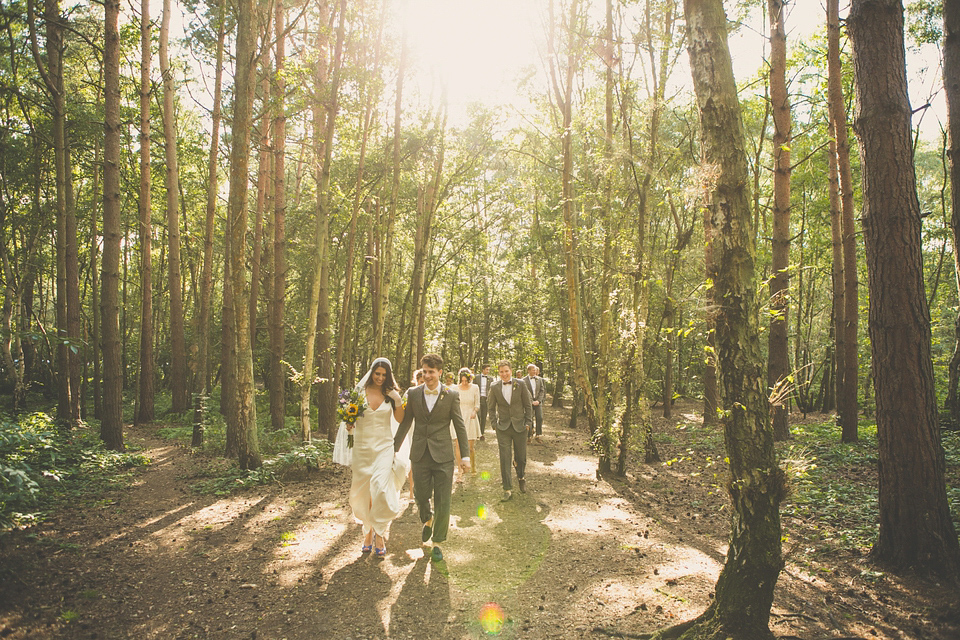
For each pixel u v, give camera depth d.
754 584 3.36
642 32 10.30
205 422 13.52
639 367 9.11
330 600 4.46
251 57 9.02
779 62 11.74
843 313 13.96
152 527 6.25
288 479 8.99
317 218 10.58
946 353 17.42
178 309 18.33
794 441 12.06
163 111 18.20
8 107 14.17
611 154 10.20
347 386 18.91
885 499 4.93
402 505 7.53
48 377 21.97
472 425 10.34
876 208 4.89
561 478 9.48
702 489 8.60
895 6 4.89
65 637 3.62
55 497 7.21
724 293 3.46
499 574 5.05
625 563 5.33
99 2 10.92
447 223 23.73
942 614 4.01
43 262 19.19
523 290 26.47
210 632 3.88
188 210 25.00
